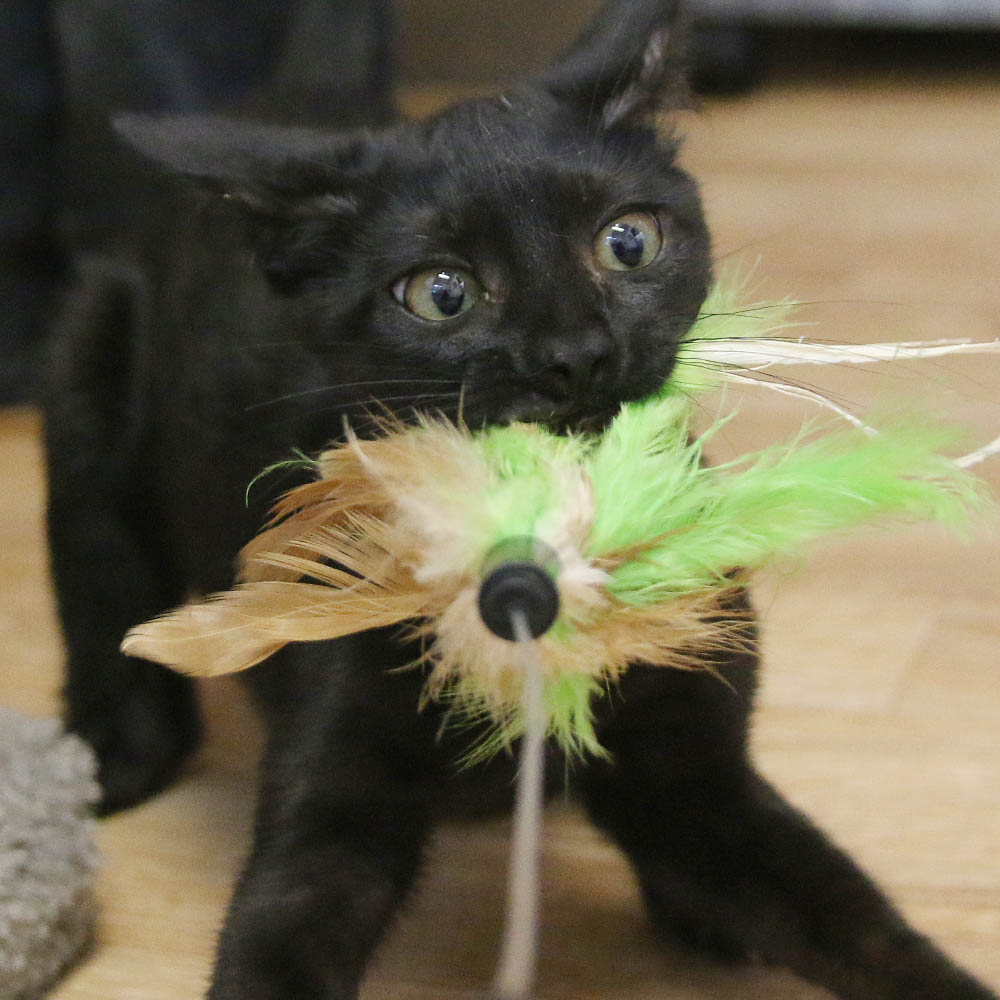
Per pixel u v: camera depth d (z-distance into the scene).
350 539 0.53
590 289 0.56
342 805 0.57
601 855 0.63
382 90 0.72
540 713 0.49
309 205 0.58
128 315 0.67
